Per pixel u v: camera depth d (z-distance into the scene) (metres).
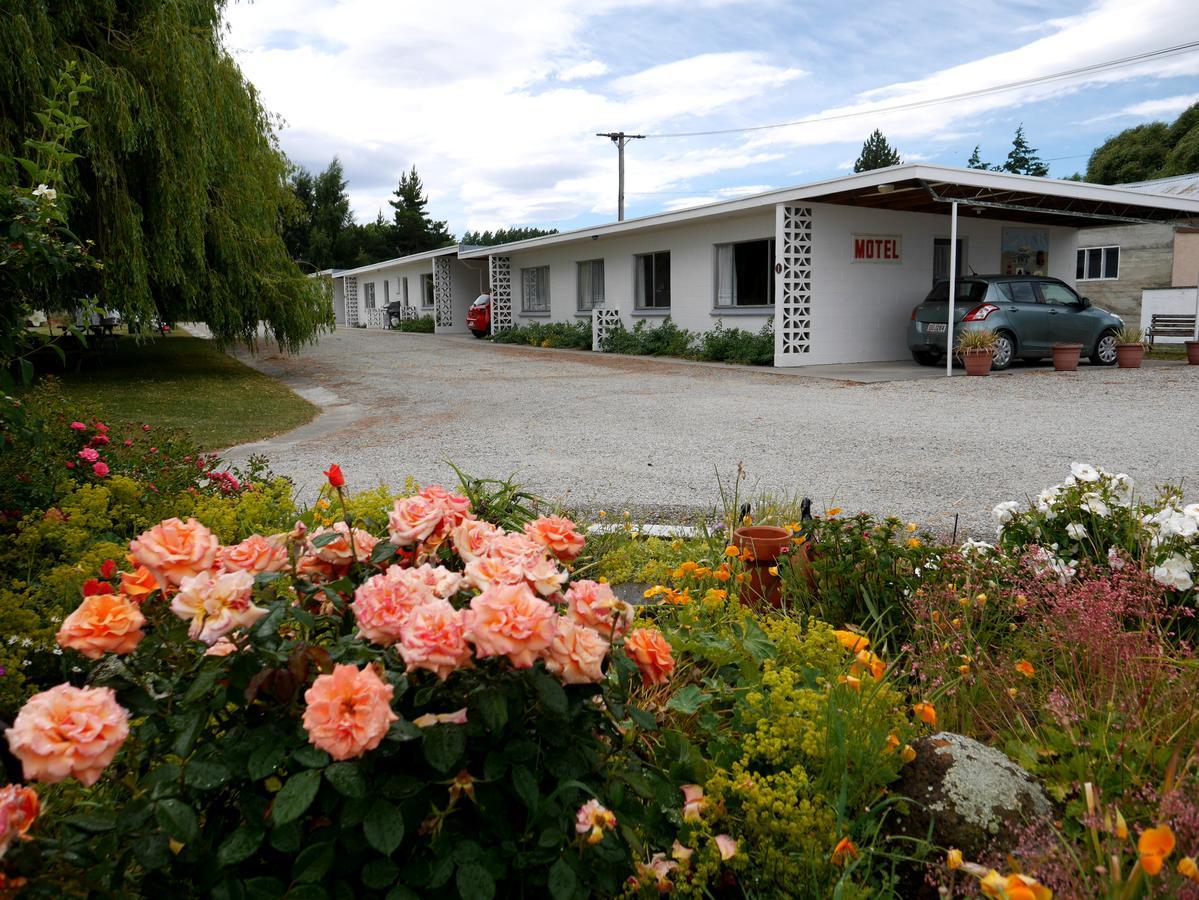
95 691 1.46
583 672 1.65
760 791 1.95
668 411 11.48
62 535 3.49
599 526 4.75
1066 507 3.65
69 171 12.06
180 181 14.23
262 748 1.54
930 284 18.50
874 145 58.97
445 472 7.76
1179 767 2.06
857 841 2.00
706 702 2.34
